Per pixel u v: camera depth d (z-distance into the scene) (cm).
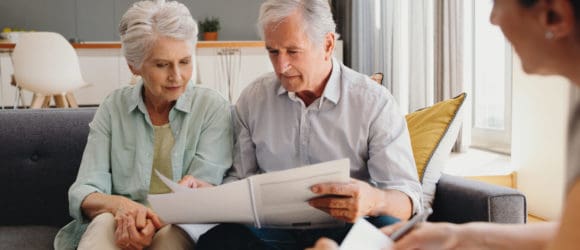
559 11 63
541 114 304
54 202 207
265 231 156
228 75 627
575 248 65
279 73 160
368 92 169
